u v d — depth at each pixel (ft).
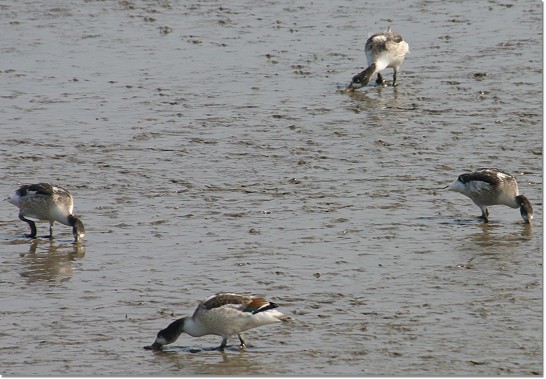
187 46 113.09
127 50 111.86
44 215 66.08
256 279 58.54
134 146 83.46
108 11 126.93
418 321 53.01
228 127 87.86
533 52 107.96
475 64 104.99
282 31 118.62
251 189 74.13
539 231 66.03
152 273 59.82
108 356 50.19
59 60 108.27
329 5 129.80
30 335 52.34
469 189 68.13
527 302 55.06
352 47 112.06
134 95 96.58
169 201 71.97
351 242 64.08
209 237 65.21
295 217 68.54
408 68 105.09
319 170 77.92
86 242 65.00
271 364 49.03
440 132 85.97
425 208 70.33
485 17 122.42
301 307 54.90
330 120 89.35
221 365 49.14
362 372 47.83
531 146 82.43
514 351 49.65
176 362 49.65
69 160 80.53
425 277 58.59
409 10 126.82
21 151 82.38
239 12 127.03
